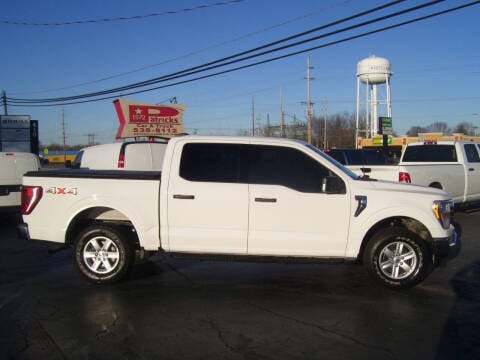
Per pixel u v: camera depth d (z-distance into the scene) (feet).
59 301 19.65
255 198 20.81
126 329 16.52
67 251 29.91
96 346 15.10
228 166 21.26
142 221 21.38
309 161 21.17
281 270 24.77
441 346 15.03
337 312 18.21
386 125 99.40
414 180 37.52
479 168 43.68
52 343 15.33
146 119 78.38
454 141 43.57
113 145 40.96
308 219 20.81
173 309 18.61
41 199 22.25
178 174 21.26
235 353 14.56
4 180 39.27
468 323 17.02
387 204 20.80
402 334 16.01
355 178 21.54
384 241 20.86
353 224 20.85
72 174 22.16
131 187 21.50
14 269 25.16
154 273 24.16
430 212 20.90
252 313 18.13
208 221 21.02
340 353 14.52
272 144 21.36
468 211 46.91
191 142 21.49
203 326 16.79
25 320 17.42
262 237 20.86
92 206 21.72
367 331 16.29
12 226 40.42
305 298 19.98
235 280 22.84
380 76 179.83
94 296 20.31
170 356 14.37
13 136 126.11
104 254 21.94
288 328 16.58
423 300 19.67
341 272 24.35
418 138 162.81
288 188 20.89
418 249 20.79
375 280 21.34
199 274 23.91
